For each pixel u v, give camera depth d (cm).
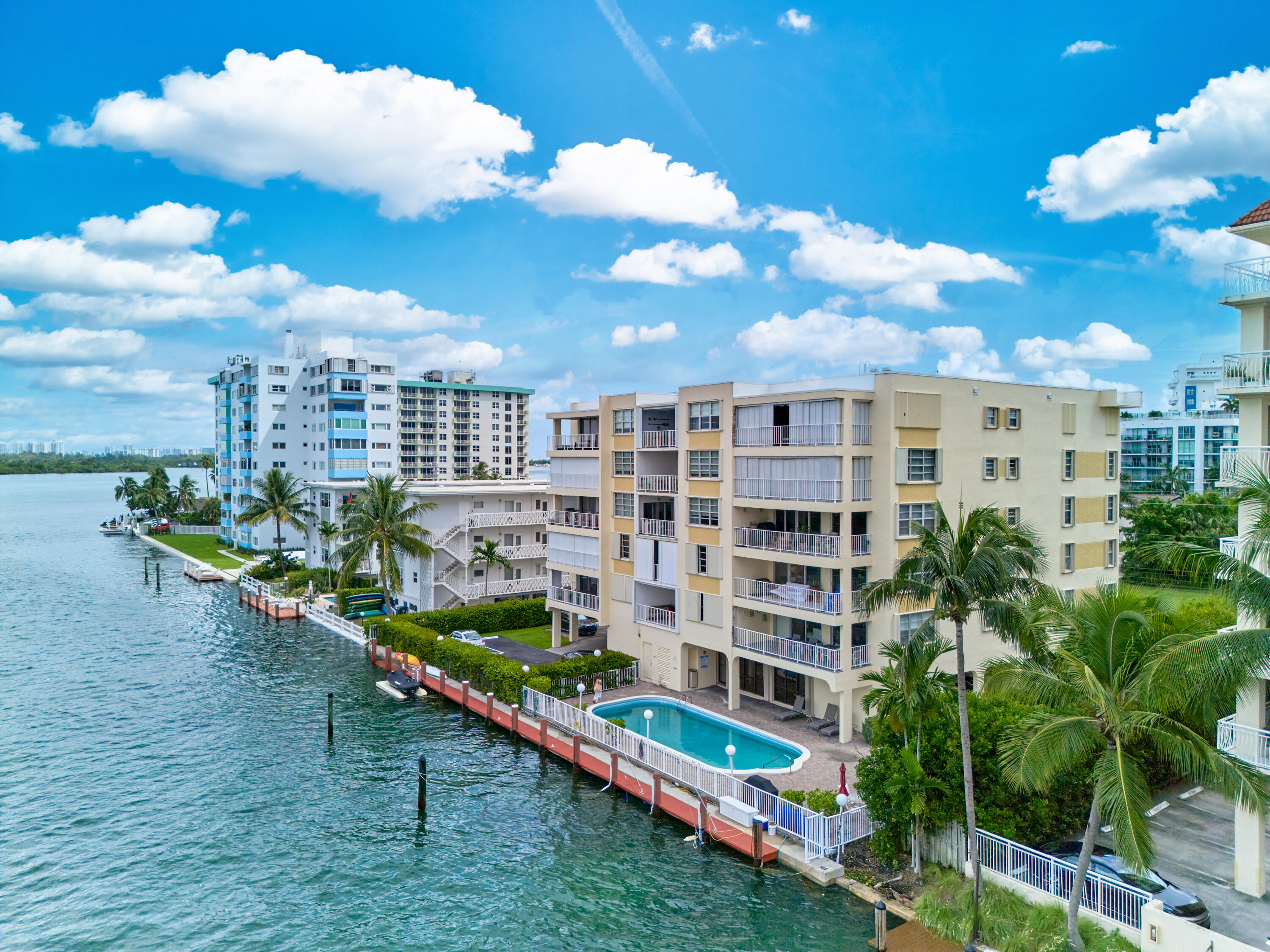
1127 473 13338
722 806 3108
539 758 3900
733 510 4234
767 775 3334
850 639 3684
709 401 4372
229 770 3788
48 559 11825
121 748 4053
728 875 2748
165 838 3120
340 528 7975
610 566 5191
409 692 4909
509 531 7075
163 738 4203
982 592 2141
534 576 7156
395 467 11531
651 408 4912
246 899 2702
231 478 13112
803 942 2352
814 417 3794
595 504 5619
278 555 9350
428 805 3388
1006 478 4247
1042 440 4444
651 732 3994
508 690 4438
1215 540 6106
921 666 2291
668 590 5053
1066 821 2575
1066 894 2236
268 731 4319
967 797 2245
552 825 3181
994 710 2605
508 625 6312
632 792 3394
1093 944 2047
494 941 2455
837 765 3459
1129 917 2097
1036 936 2138
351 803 3412
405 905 2653
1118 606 1970
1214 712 1958
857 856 2775
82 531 16350
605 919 2539
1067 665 2012
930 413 3866
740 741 3875
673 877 2761
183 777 3697
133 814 3319
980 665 4122
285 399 11906
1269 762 2180
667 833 3086
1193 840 2669
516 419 17712
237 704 4778
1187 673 1811
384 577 6419
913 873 2623
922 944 2266
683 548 4556
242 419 12300
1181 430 12662
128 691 5069
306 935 2498
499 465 17500
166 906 2659
